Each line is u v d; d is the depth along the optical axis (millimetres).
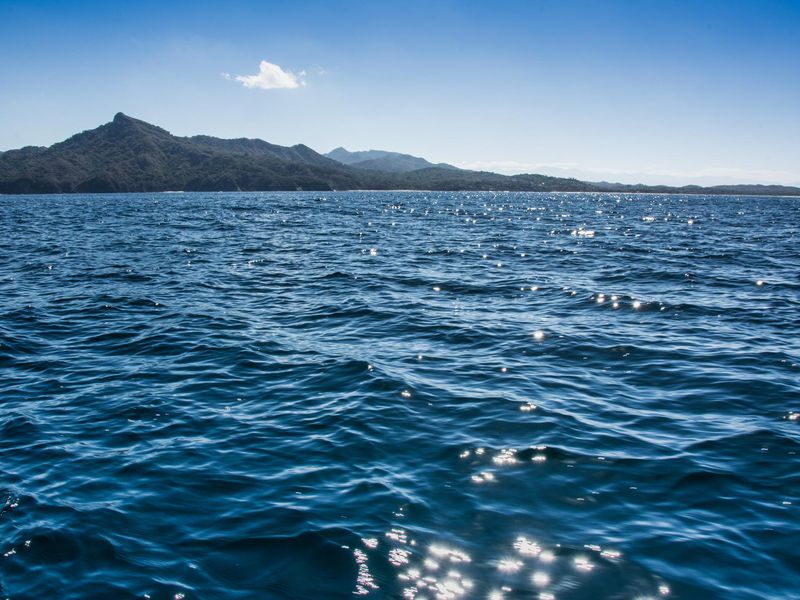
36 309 15688
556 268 23078
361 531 5383
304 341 12422
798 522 5508
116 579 4781
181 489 6219
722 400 8852
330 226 47562
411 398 8875
